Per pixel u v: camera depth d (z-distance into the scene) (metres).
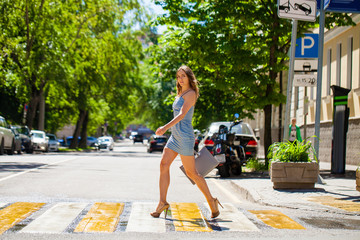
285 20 18.39
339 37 26.52
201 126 33.34
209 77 22.12
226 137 16.41
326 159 28.23
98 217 7.29
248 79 18.55
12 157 26.47
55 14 35.84
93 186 12.27
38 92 40.69
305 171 11.34
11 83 37.41
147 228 6.59
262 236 6.25
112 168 19.83
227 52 18.33
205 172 7.50
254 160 19.72
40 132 40.56
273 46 18.91
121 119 83.00
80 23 37.50
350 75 25.16
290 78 13.39
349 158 24.14
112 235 6.13
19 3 34.69
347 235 6.39
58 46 35.78
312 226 7.00
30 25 35.59
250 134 21.33
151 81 58.16
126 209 8.14
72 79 37.91
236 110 25.42
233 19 18.67
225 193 12.05
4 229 6.32
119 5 38.69
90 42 37.94
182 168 7.49
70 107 53.16
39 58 35.97
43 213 7.52
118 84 51.16
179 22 19.06
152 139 50.28
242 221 7.25
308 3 12.59
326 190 11.36
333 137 17.39
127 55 42.66
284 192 10.85
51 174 15.42
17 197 9.52
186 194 11.10
